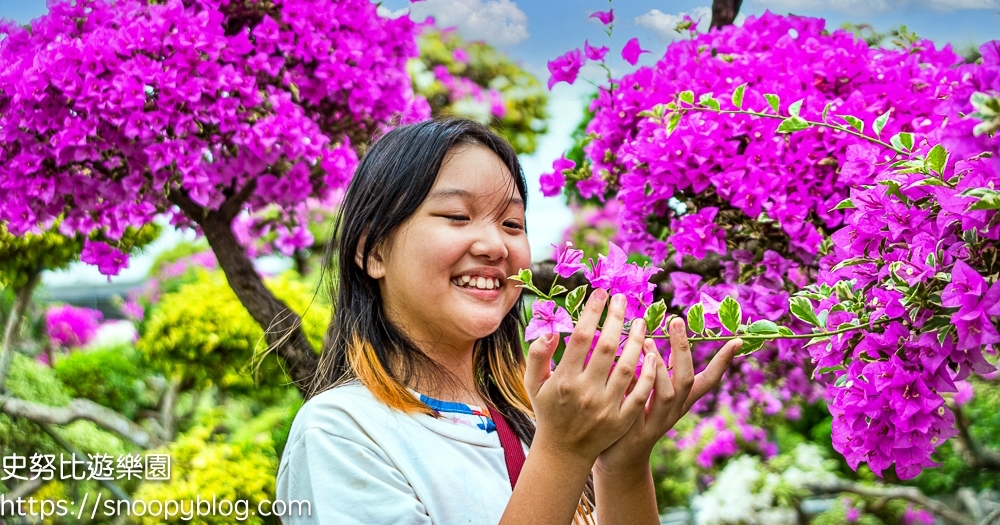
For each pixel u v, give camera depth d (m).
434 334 1.42
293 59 2.74
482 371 1.60
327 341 1.59
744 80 2.30
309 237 3.31
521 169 1.46
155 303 6.98
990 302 1.21
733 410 5.02
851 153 1.70
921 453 1.36
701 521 5.12
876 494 5.07
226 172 2.63
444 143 1.36
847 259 1.59
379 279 1.44
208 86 2.49
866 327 1.41
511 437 1.43
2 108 2.54
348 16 2.79
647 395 1.19
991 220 1.24
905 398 1.34
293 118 2.61
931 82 2.19
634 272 1.27
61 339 6.61
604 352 1.17
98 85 2.43
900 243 1.47
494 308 1.34
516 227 1.40
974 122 1.08
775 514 5.09
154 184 2.56
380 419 1.31
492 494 1.32
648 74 2.56
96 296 8.34
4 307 5.95
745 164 2.16
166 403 5.48
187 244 8.14
